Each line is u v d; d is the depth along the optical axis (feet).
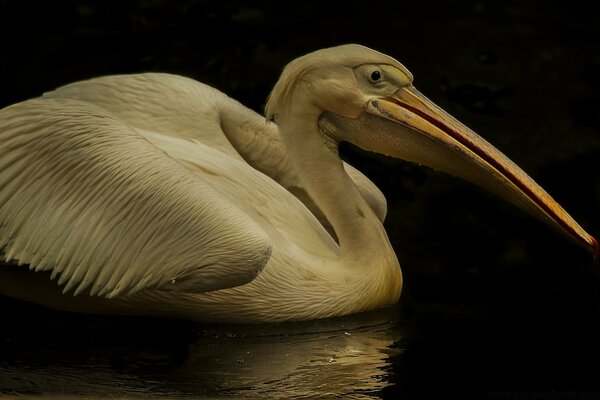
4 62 55.83
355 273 39.06
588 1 67.82
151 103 41.04
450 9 66.39
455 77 59.16
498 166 38.83
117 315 37.96
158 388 34.42
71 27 60.13
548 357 37.63
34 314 37.70
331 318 38.68
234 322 37.96
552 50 62.39
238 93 55.42
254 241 35.04
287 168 42.65
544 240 46.06
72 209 34.76
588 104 57.21
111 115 36.29
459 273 43.24
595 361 37.50
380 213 42.78
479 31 63.98
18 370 34.83
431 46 61.98
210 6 64.03
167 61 57.72
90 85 41.19
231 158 39.73
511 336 38.86
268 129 42.68
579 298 41.86
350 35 62.39
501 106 56.54
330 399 34.42
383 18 64.75
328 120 39.58
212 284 35.14
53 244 34.63
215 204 35.24
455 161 39.17
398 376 36.06
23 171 34.96
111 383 34.50
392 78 38.99
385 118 39.06
